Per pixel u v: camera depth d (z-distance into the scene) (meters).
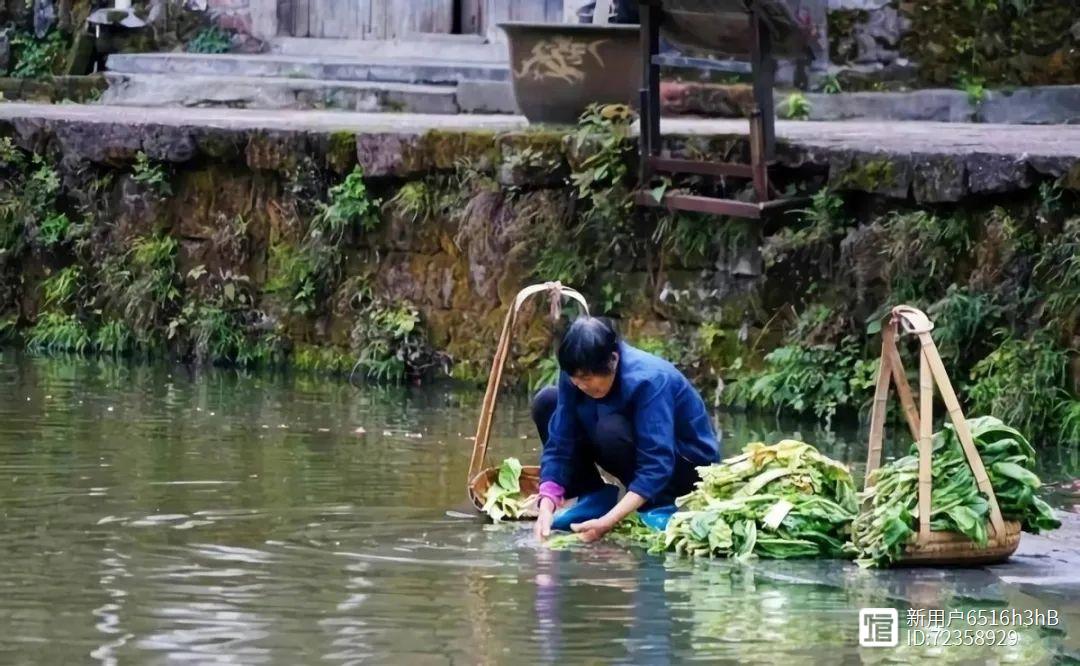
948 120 19.88
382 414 14.72
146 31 23.42
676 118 19.05
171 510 10.62
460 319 16.64
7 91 22.89
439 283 16.75
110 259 18.52
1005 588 9.12
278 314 17.66
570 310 15.93
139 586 8.83
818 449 13.34
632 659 7.74
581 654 7.80
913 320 9.65
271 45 23.39
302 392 15.98
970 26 20.11
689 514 9.87
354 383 16.70
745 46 14.89
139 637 7.95
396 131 16.73
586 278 15.95
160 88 22.34
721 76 20.05
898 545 9.42
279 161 17.38
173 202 18.28
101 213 18.62
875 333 14.52
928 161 14.23
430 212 16.75
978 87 19.88
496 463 12.42
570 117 16.44
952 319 14.05
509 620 8.31
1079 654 7.94
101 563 9.27
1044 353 13.69
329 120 18.64
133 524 10.21
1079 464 12.90
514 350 16.16
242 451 12.72
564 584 9.02
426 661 7.67
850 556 9.75
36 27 23.59
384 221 17.05
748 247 15.18
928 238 14.26
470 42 23.05
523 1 22.83
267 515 10.55
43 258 19.12
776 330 15.11
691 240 15.40
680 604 8.66
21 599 8.55
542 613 8.45
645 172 15.49
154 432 13.46
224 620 8.24
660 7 15.16
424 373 16.78
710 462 10.50
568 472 10.43
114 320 18.52
